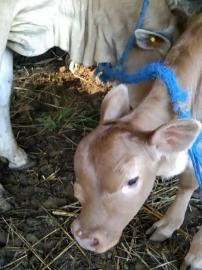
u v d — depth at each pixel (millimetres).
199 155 989
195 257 1190
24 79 1628
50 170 1396
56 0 1164
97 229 884
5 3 1114
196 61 1003
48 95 1581
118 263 1234
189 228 1291
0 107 1284
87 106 1547
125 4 1141
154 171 898
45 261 1238
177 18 1135
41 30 1195
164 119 941
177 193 1234
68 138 1467
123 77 1124
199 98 1030
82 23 1183
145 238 1271
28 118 1516
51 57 1693
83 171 865
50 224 1296
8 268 1230
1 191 1334
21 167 1391
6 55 1253
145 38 1104
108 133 875
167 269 1227
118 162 851
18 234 1279
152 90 963
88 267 1230
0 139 1332
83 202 887
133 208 890
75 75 1633
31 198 1346
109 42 1188
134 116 920
